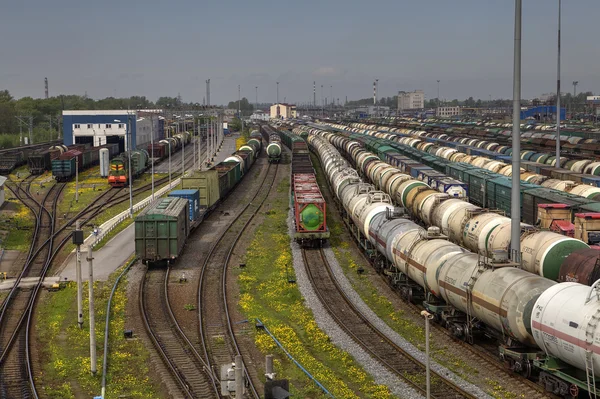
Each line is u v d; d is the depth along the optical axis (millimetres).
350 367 29359
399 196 61281
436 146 108625
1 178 80938
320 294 41844
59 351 32219
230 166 92062
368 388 26766
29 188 95875
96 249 55125
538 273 33906
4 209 77000
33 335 34500
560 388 24516
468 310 29625
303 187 63031
